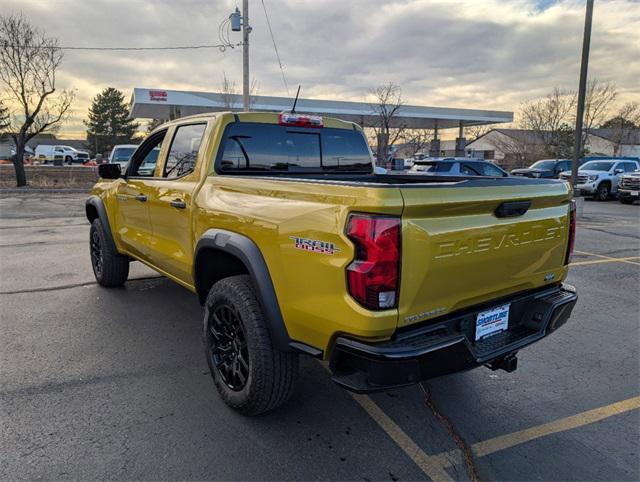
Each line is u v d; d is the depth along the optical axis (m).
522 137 48.34
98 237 5.80
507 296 3.00
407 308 2.37
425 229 2.36
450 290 2.56
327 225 2.41
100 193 5.66
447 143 77.06
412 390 3.58
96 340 4.30
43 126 21.53
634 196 19.02
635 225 13.01
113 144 75.38
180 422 3.05
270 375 2.88
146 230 4.55
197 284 3.58
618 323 5.07
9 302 5.29
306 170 4.24
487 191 2.61
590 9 12.57
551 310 3.04
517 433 3.05
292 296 2.65
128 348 4.14
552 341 4.58
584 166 22.55
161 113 32.38
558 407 3.37
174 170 4.12
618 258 8.45
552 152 34.62
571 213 3.29
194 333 4.49
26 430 2.91
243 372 3.05
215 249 3.25
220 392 3.24
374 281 2.26
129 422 3.03
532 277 3.07
